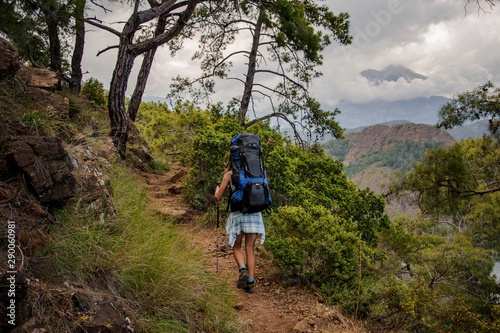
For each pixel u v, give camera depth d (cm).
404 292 582
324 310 479
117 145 993
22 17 841
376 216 802
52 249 316
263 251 679
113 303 311
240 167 500
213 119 1549
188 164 1209
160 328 337
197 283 436
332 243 556
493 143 1773
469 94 1322
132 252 395
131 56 999
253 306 488
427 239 1609
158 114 2009
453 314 693
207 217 800
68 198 362
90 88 1502
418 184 1400
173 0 1032
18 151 340
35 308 254
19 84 486
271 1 1352
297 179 862
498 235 1680
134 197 592
